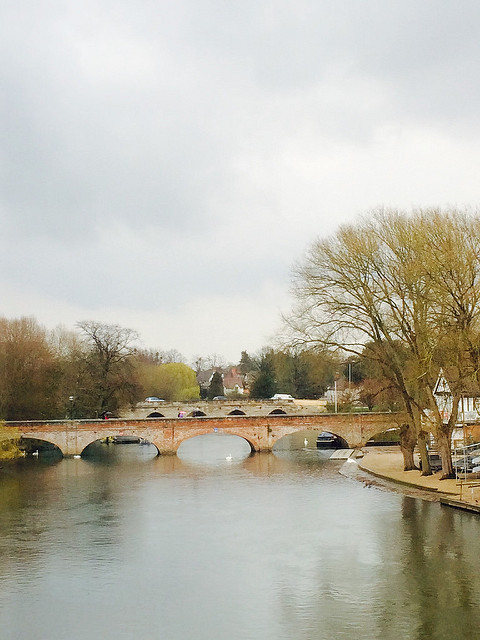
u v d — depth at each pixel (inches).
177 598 1310.3
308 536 1752.0
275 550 1628.9
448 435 2373.3
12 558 1588.3
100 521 1969.7
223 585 1382.9
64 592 1350.9
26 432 3567.9
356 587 1347.2
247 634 1135.0
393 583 1363.2
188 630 1155.9
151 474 2967.5
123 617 1218.6
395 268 2290.8
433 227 2162.9
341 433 3779.5
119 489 2549.2
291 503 2204.7
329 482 2647.6
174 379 7288.4
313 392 6496.1
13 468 3201.3
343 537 1731.1
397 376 2475.4
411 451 2679.6
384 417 3772.1
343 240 2406.5
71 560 1567.4
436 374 2336.4
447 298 2123.5
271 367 6515.8
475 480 2342.5
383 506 2100.1
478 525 1803.6
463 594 1288.1
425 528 1785.2
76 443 3614.7
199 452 4094.5
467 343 2057.1
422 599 1269.7
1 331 4109.3
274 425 3772.1
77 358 4596.5
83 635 1144.2
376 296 2379.4
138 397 4694.9
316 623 1172.5
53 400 4124.0
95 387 4389.8
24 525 1920.5
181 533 1812.3
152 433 3681.1
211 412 4906.5
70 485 2655.0
